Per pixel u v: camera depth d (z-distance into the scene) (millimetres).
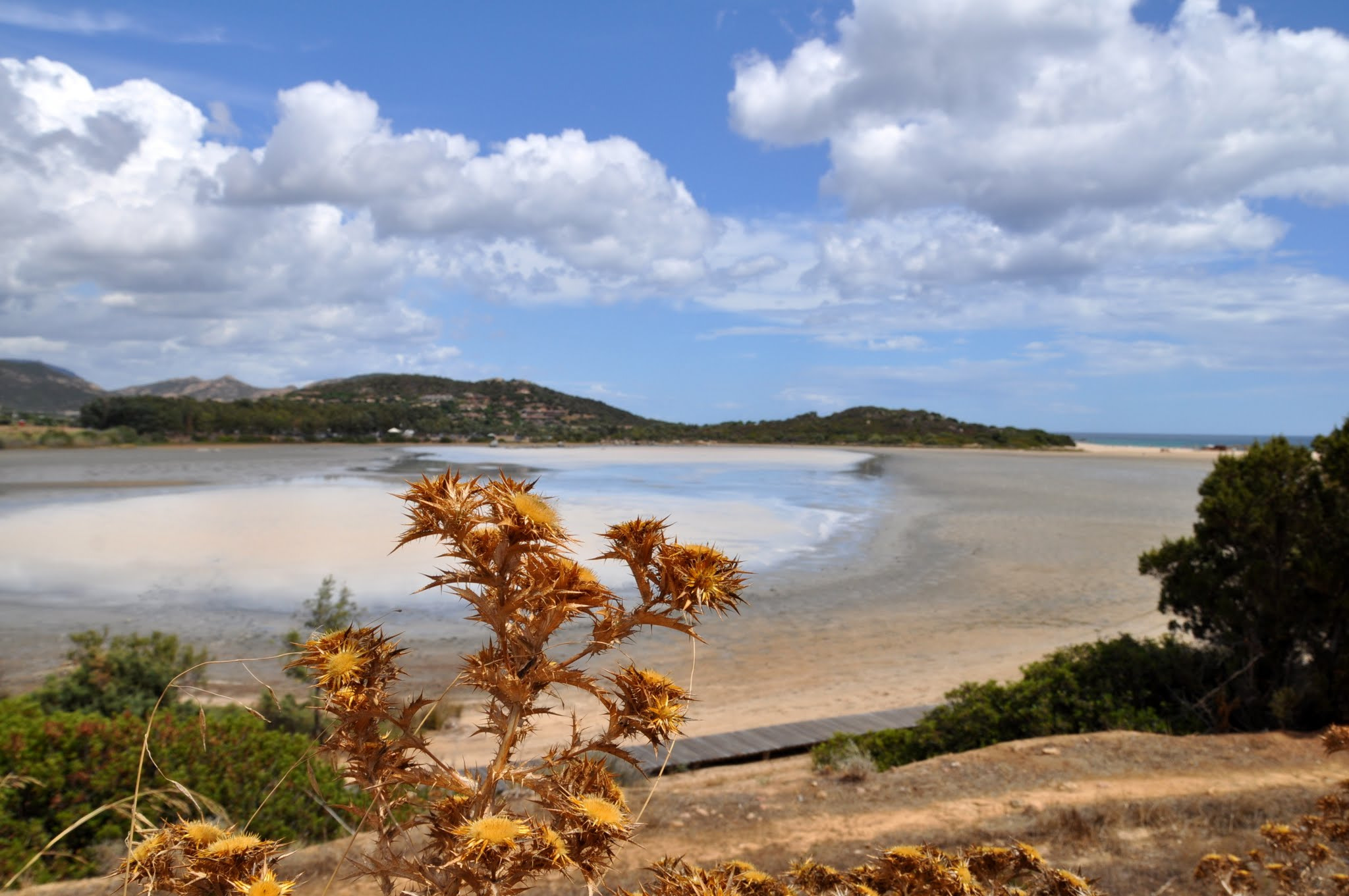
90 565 24453
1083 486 65250
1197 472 89375
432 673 13992
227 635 17156
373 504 41938
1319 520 10492
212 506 41250
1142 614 21500
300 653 1267
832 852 6562
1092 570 27609
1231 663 11250
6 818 5164
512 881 1071
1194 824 6863
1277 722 10734
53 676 9805
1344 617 10219
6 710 6148
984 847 2348
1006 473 82562
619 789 1251
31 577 22531
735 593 1242
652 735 1210
